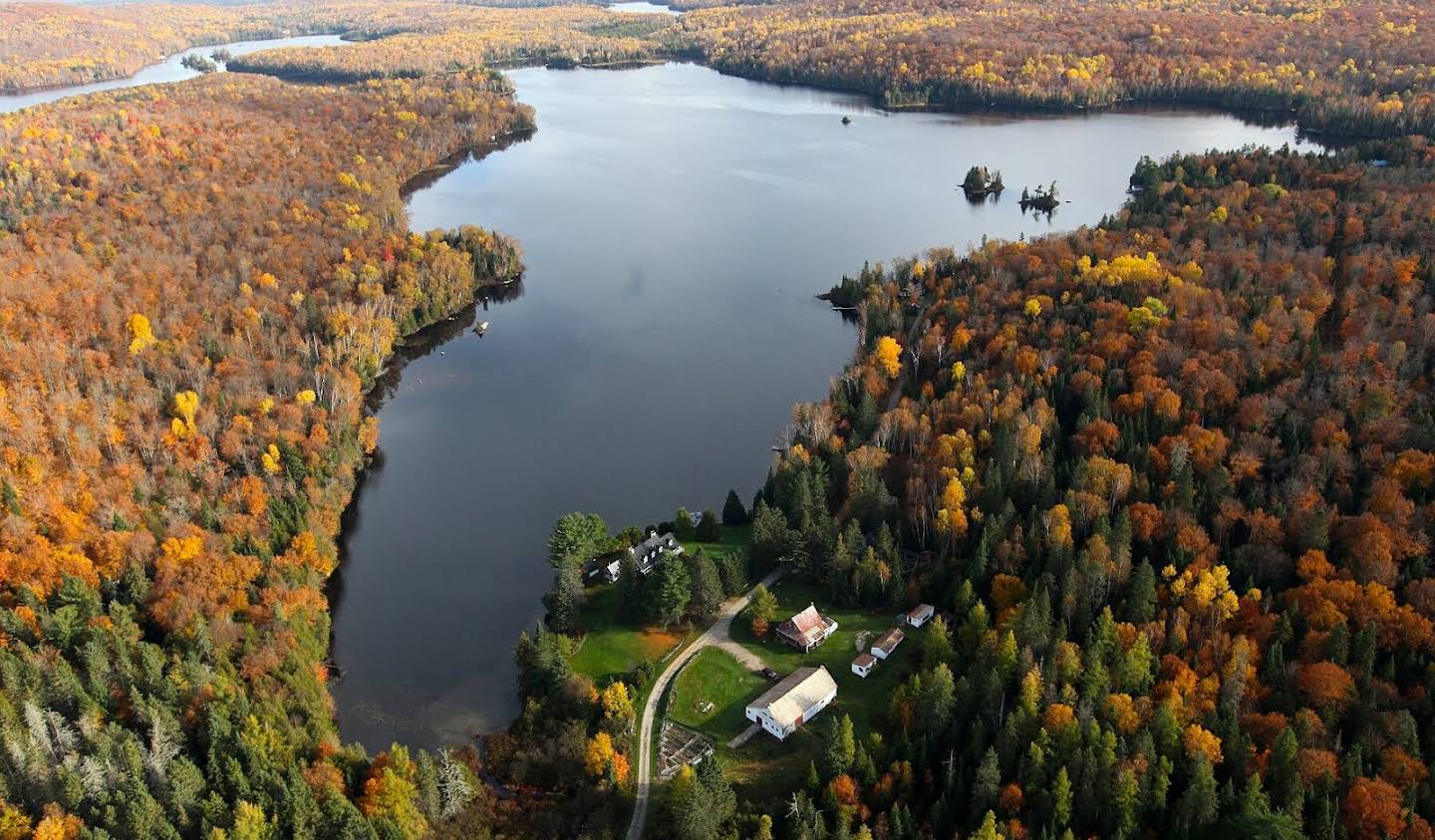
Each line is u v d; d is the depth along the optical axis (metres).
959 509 170.62
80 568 159.88
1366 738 119.25
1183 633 137.25
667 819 126.19
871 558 162.12
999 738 124.00
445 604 180.00
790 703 139.00
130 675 137.62
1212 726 123.44
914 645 153.00
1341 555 151.75
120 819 115.56
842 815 119.00
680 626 161.75
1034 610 139.38
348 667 164.62
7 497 174.50
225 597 160.00
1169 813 115.69
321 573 180.75
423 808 127.81
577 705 143.62
